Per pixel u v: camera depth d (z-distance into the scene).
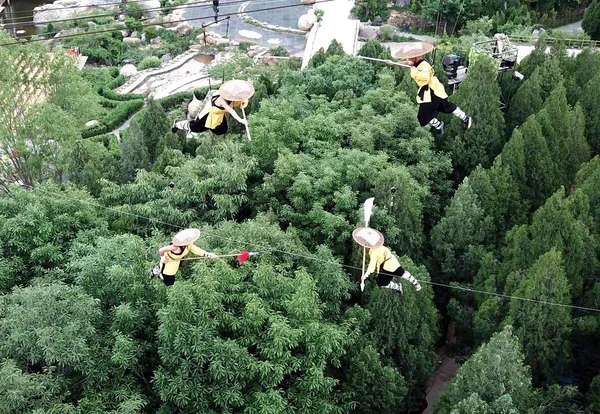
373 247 16.73
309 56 56.28
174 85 57.56
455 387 22.11
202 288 22.64
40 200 29.08
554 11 64.62
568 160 36.25
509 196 33.16
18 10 76.31
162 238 27.56
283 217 30.42
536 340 25.25
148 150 38.94
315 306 24.23
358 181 31.69
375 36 61.94
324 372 25.34
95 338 23.08
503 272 28.92
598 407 23.91
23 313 21.80
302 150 34.47
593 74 41.31
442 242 31.53
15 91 38.34
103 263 25.00
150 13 70.69
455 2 60.94
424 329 26.70
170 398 22.09
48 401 20.75
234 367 21.91
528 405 22.22
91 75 57.75
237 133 38.31
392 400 24.62
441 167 34.84
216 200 30.00
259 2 75.00
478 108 35.72
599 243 28.72
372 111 35.69
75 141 37.28
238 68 51.19
